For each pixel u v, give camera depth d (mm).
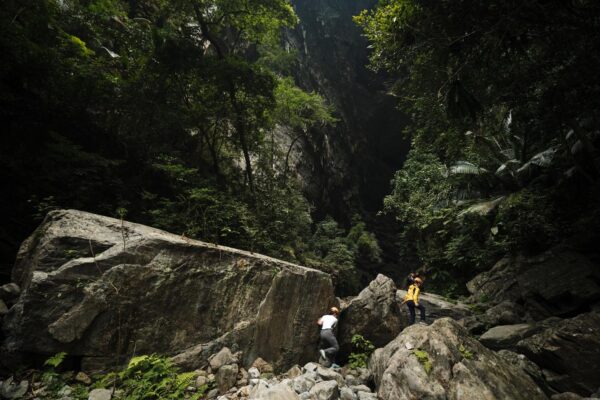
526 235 9820
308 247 16531
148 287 4480
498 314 8352
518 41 6320
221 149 14219
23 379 3697
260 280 5539
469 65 7258
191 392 4156
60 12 9547
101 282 4184
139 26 12148
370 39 9219
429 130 10766
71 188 7191
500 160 13344
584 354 4750
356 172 26031
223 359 4660
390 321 6438
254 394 4051
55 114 7988
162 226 8211
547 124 6387
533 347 5293
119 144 9461
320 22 27031
